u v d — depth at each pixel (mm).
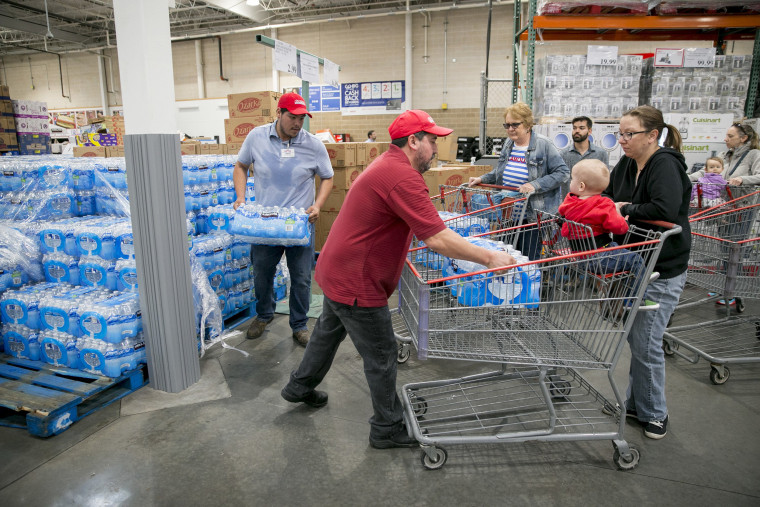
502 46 11672
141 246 2625
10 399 2422
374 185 1914
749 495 1985
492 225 3330
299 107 3049
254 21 13391
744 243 3131
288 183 3262
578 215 2250
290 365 3156
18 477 2076
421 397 2596
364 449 2301
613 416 2531
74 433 2396
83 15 13805
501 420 2520
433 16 12039
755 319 3408
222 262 3555
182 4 12414
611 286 2082
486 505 1938
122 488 2020
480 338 2213
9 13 13367
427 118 1943
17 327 2893
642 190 2289
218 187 3881
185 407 2643
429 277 2584
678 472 2131
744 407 2684
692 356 3316
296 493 2004
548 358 2131
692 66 5207
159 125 2520
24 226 3162
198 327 3342
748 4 5004
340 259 2027
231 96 5676
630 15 5160
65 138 12258
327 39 13086
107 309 2646
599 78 5078
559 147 5078
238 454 2252
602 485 2051
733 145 4578
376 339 2100
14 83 16969
